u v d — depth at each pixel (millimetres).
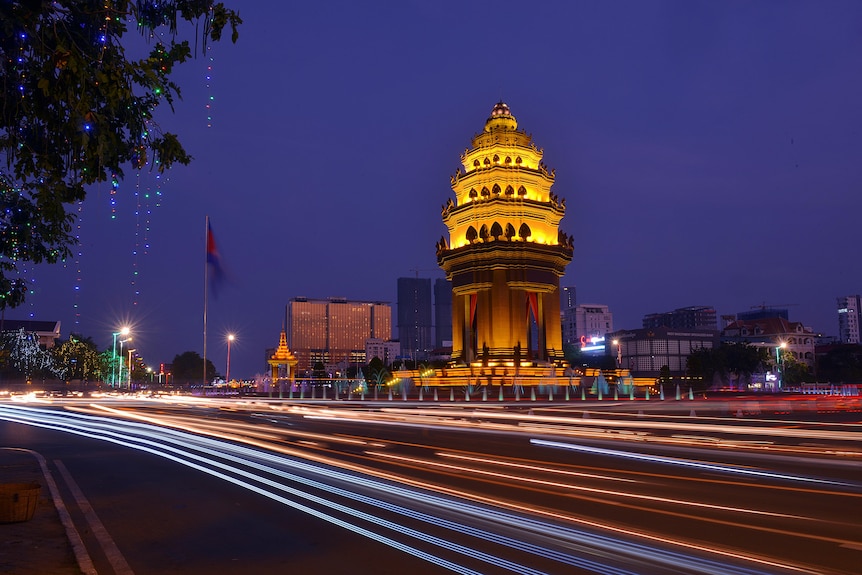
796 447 23766
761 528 11422
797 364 145875
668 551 9984
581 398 71250
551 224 90750
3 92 8570
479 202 87500
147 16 9305
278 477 17844
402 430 32688
